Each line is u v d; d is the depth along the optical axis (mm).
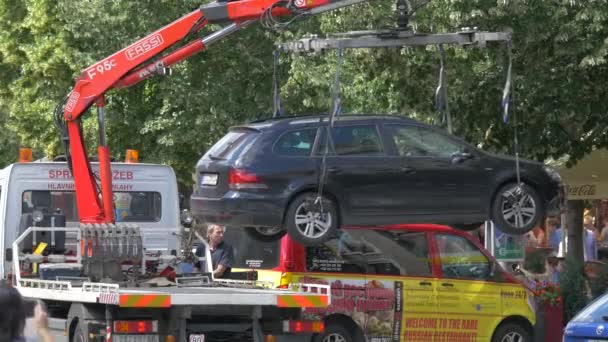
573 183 34344
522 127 29828
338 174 22047
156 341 19859
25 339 9805
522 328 25938
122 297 19203
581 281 30297
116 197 25438
